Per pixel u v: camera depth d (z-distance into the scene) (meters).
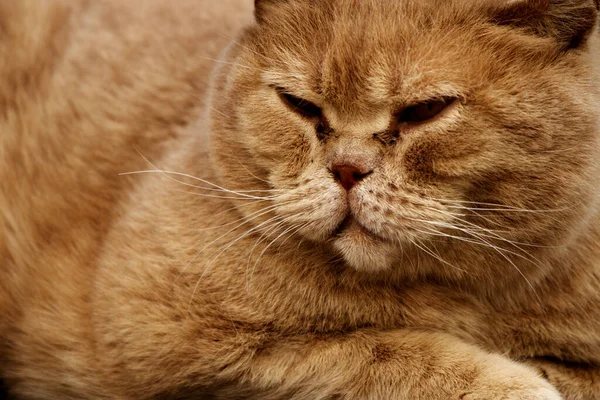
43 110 4.10
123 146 3.91
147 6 4.38
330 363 3.18
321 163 3.00
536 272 3.18
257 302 3.24
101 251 3.56
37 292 3.62
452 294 3.30
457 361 3.12
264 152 3.12
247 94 3.18
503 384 3.05
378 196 2.89
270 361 3.23
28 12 4.30
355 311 3.27
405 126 2.88
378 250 3.00
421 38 2.88
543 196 2.95
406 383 3.12
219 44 4.05
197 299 3.25
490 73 2.86
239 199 3.24
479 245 3.07
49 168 3.93
